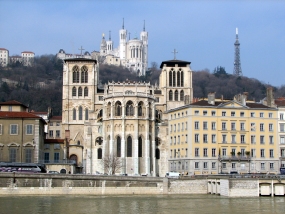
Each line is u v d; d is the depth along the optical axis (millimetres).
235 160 164125
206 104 167250
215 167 163250
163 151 190750
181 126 170750
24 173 132625
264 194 135750
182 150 169250
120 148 183875
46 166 165375
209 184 144250
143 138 185250
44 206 109375
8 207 107125
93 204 114312
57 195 133750
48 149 181875
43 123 176875
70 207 108375
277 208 108625
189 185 143125
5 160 158250
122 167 181000
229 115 166375
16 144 158875
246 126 167125
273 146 168500
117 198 128625
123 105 184000
